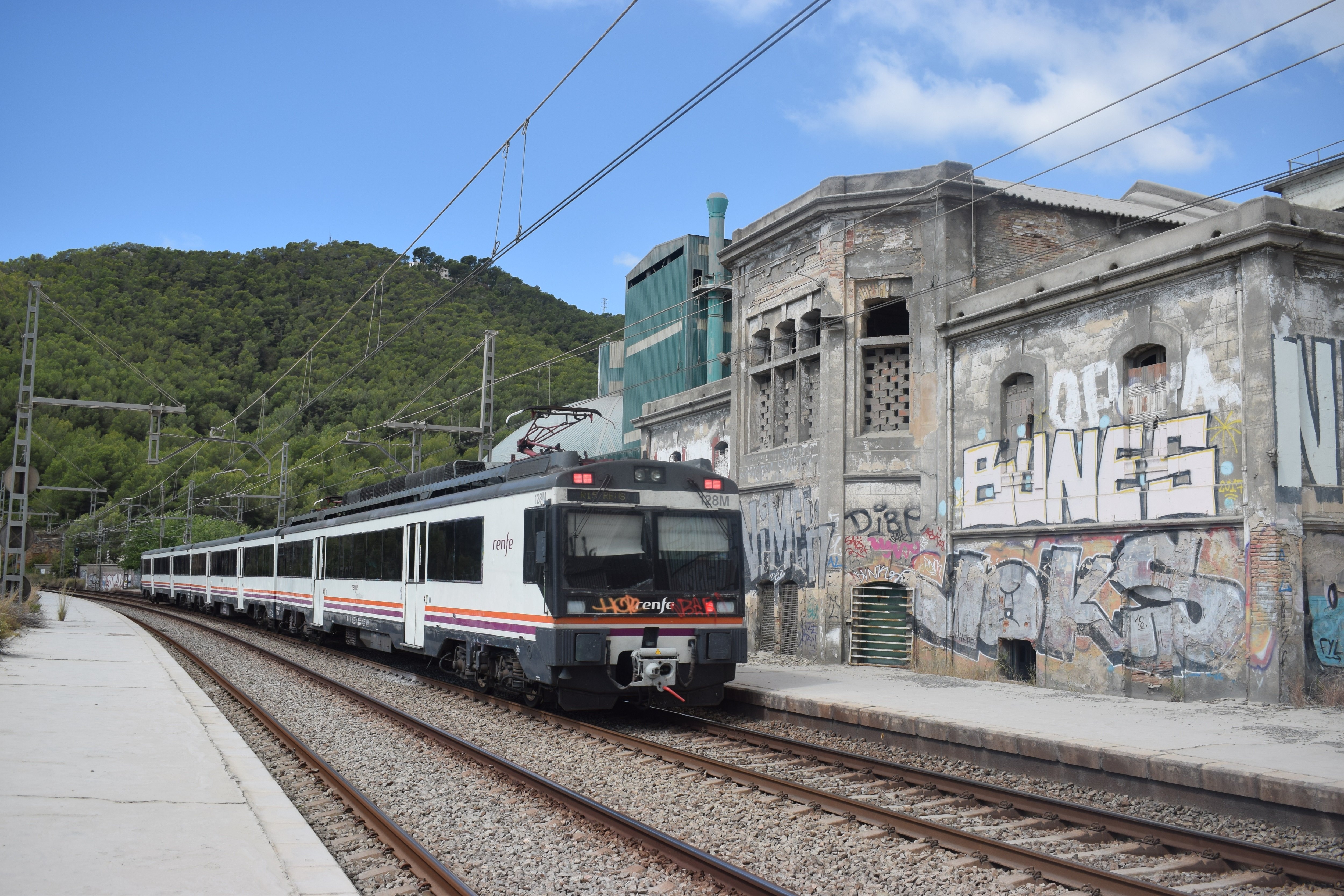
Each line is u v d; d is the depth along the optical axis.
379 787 9.16
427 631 16.95
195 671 18.95
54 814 6.77
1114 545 14.40
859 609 18.61
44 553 99.19
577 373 70.25
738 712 14.52
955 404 17.64
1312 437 12.75
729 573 14.03
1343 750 9.15
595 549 13.14
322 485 63.62
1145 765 8.76
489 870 6.60
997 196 18.72
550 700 14.05
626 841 7.18
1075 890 6.19
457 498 16.19
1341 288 13.17
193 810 7.14
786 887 6.32
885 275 18.88
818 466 19.47
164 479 86.00
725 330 36.34
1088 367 15.12
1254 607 12.45
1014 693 13.98
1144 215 20.20
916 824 7.41
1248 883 6.41
